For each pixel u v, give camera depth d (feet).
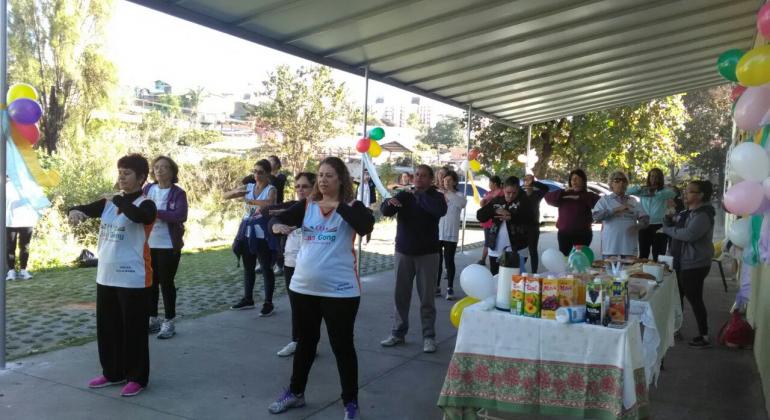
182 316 20.80
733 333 18.58
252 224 20.74
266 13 18.11
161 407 12.81
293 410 12.90
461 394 10.40
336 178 12.14
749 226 13.85
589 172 76.43
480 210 23.66
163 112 72.08
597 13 20.72
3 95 14.79
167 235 17.76
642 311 11.65
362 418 12.58
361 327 20.12
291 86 73.00
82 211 13.16
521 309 10.20
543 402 9.93
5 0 14.66
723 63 12.78
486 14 19.58
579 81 32.42
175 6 17.30
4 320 14.83
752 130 11.67
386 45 22.40
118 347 13.79
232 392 13.82
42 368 14.96
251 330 19.13
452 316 11.90
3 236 14.76
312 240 12.23
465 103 37.50
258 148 73.26
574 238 23.06
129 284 13.21
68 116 55.11
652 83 35.81
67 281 26.96
